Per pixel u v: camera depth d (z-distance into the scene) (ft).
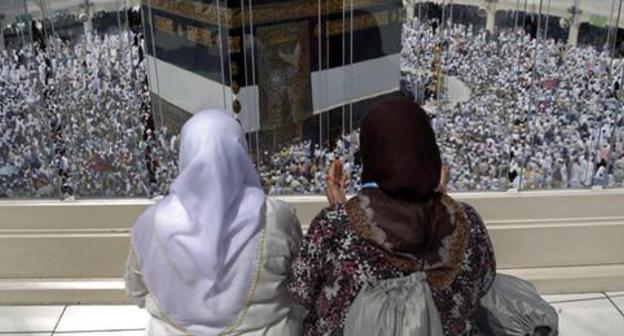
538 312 5.78
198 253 4.66
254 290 4.90
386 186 4.30
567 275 8.13
